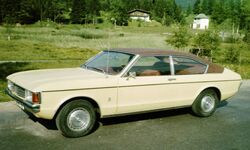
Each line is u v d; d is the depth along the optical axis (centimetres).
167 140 549
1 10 9469
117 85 558
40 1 10850
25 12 10025
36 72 597
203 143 543
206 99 700
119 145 514
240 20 5003
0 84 984
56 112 523
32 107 487
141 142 533
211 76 693
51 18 11262
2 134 540
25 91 512
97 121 637
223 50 2405
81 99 532
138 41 3712
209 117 713
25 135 539
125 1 15762
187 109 772
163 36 5162
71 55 2148
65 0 11931
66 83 510
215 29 2273
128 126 617
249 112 776
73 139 532
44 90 489
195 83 667
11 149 479
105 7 13462
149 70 606
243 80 1330
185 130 610
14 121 611
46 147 492
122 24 11712
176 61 646
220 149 519
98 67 616
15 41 2962
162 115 709
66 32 5609
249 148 529
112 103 560
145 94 596
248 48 2844
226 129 629
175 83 634
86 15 11581
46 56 2003
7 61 1622
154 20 14838
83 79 532
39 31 5534
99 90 541
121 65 589
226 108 810
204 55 2217
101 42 3375
